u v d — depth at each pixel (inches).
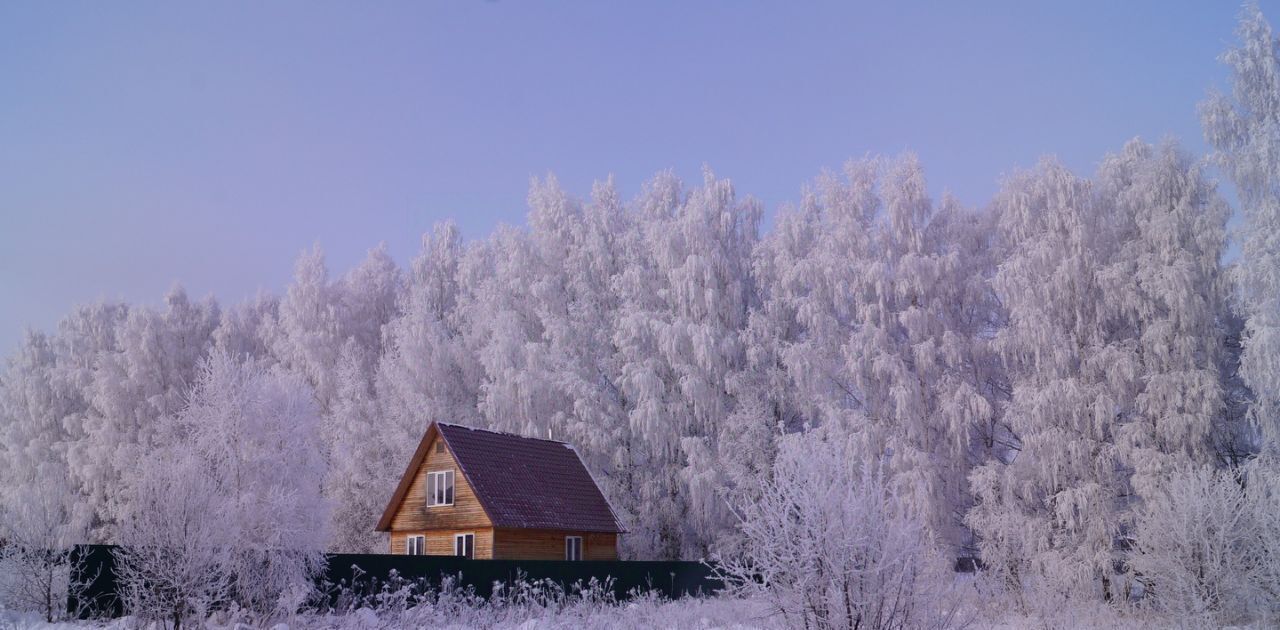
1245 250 1192.8
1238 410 1368.1
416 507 1485.0
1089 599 975.6
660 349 1768.0
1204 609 715.4
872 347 1540.4
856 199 1685.5
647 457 1847.9
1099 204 1471.5
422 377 2000.5
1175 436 1293.1
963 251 1615.4
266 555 1004.6
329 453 1937.7
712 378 1763.0
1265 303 1161.4
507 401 1827.0
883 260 1603.1
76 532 1664.6
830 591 500.1
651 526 1786.4
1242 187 1232.8
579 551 1529.3
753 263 1830.7
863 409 1573.6
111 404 2193.7
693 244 1820.9
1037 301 1421.0
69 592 1011.3
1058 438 1339.8
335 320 2241.6
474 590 1175.0
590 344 1950.1
